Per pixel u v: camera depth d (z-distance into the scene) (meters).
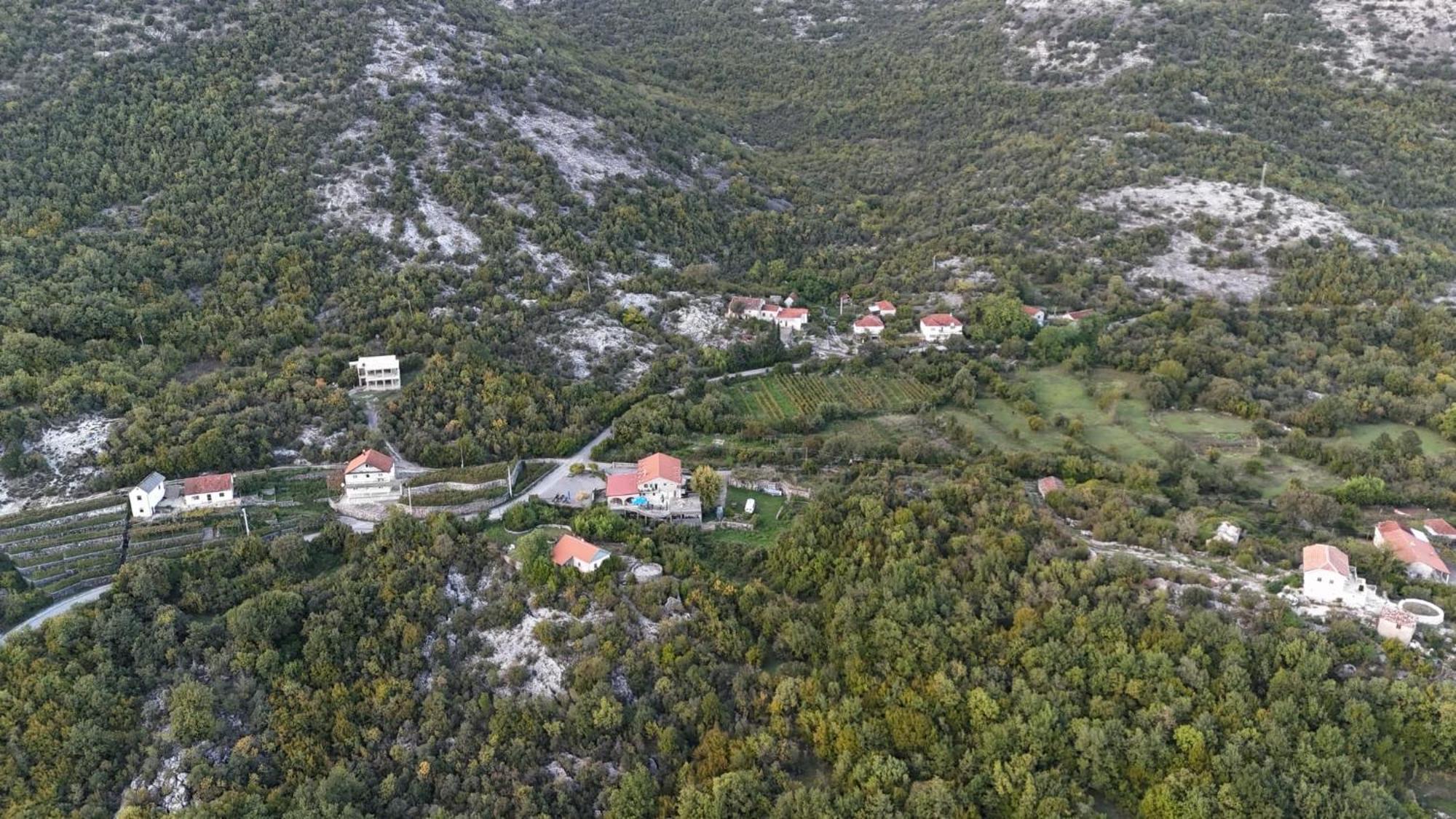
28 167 138.50
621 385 134.38
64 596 86.25
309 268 138.38
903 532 92.69
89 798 71.00
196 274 132.75
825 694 79.75
